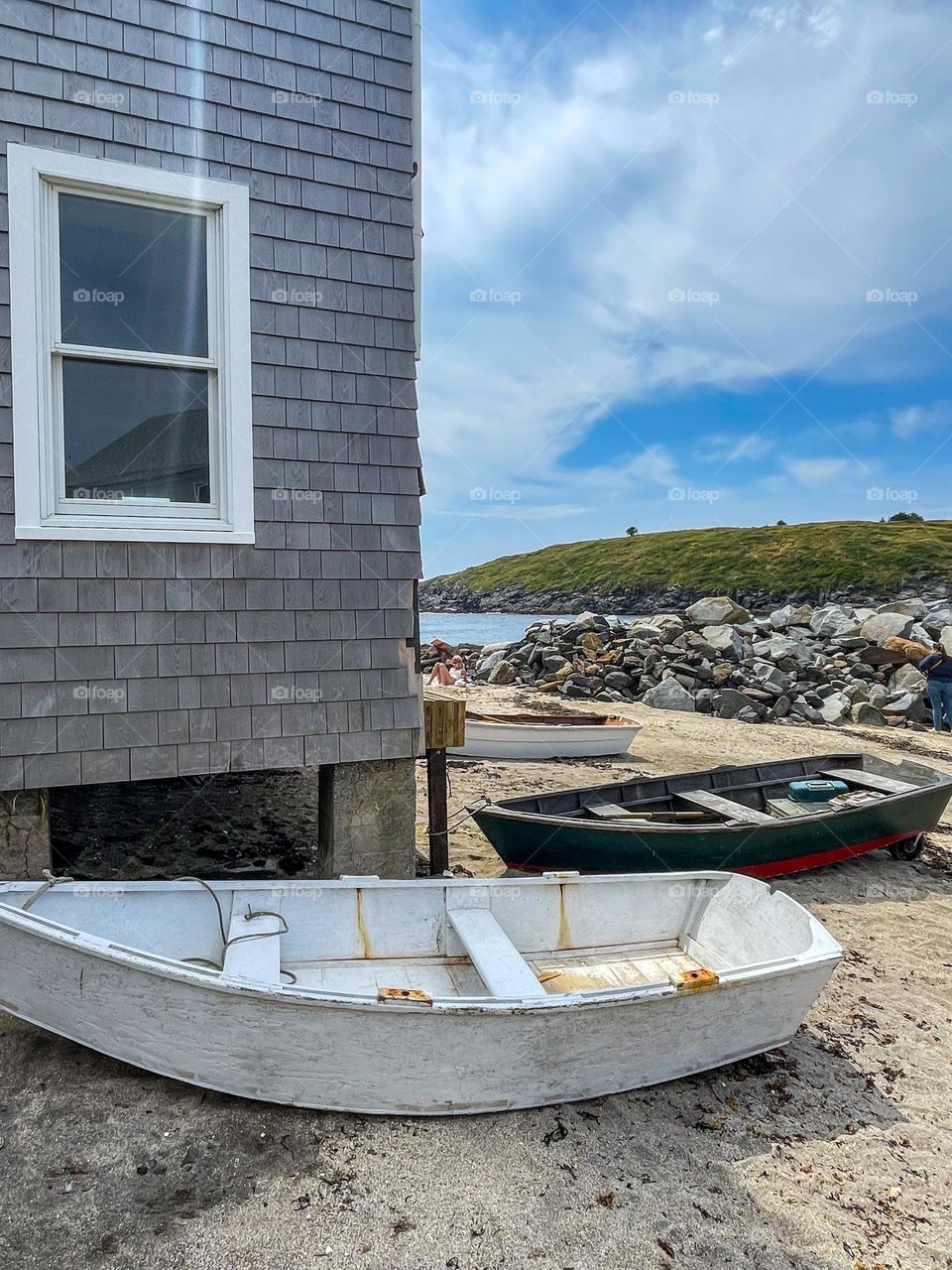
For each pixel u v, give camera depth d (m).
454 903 4.40
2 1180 2.82
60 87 4.15
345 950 4.21
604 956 4.58
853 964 5.29
